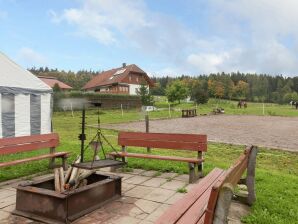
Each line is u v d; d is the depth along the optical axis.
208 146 13.64
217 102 81.94
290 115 43.72
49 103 14.16
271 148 13.11
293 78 129.12
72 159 9.55
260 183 7.07
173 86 65.94
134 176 7.69
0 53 12.01
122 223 4.80
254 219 4.84
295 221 4.87
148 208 5.44
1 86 11.97
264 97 113.06
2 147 6.98
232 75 132.12
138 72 67.00
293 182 7.38
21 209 5.16
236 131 21.33
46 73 128.00
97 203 5.43
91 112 41.69
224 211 2.79
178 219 3.33
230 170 3.37
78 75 130.12
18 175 7.68
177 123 28.06
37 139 7.90
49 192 4.86
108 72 77.38
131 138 8.36
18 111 12.68
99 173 6.09
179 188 6.57
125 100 50.84
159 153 11.17
